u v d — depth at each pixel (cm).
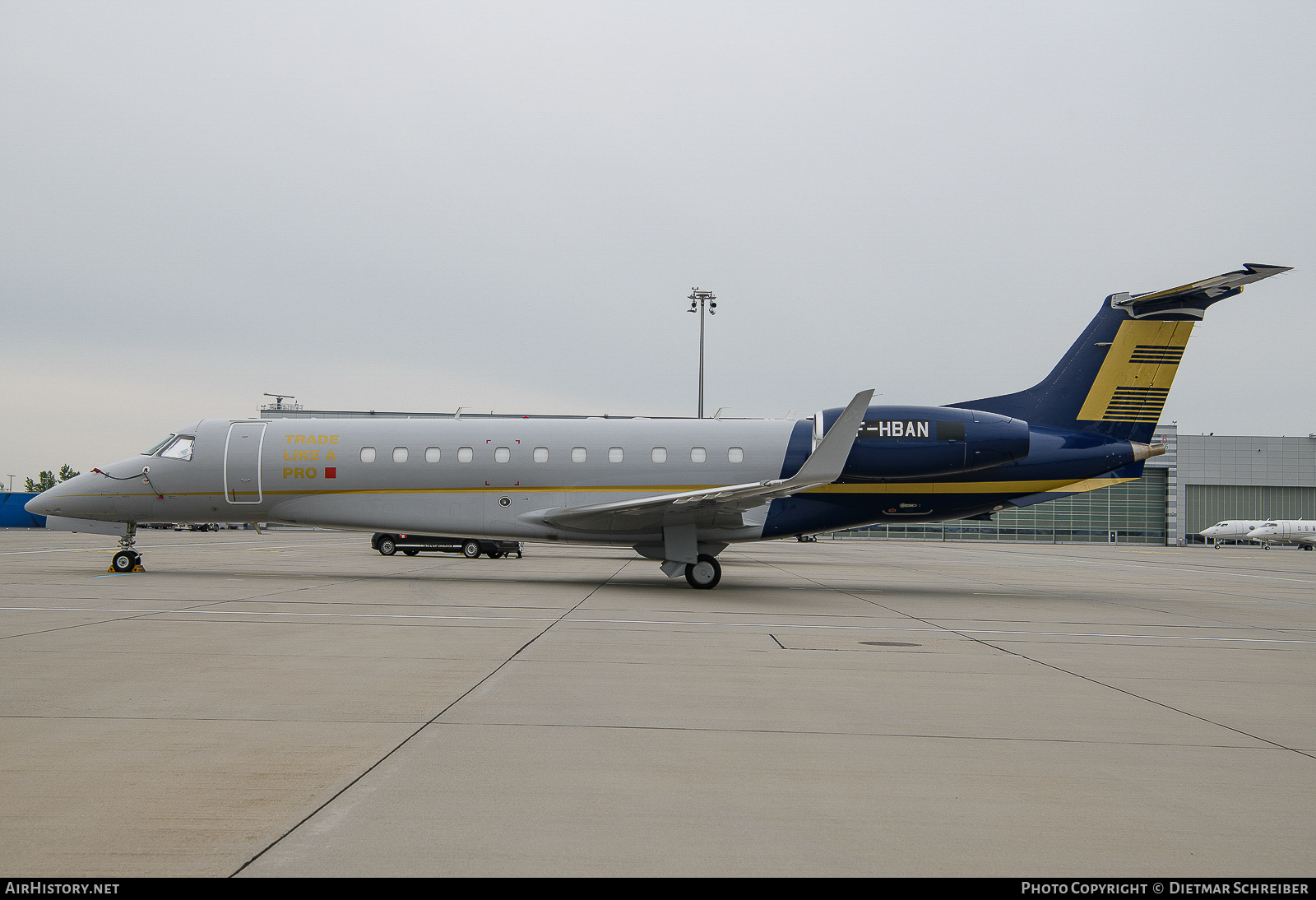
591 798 497
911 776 551
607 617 1313
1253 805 508
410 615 1292
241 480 1922
